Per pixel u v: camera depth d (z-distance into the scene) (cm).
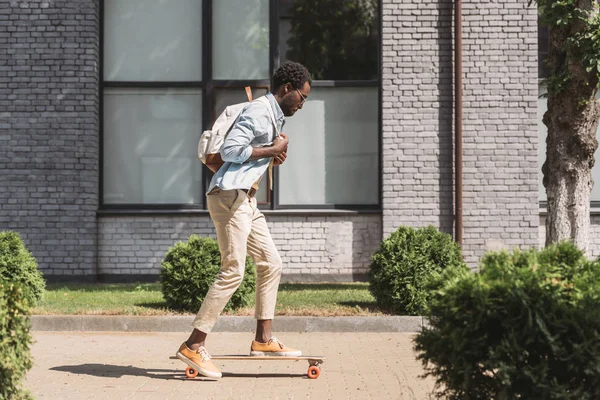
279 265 838
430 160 1662
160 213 1680
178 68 1708
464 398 512
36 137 1656
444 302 520
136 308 1224
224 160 803
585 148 1275
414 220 1659
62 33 1658
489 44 1662
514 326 494
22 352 570
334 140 1708
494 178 1659
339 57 1705
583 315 488
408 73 1662
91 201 1659
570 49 1248
